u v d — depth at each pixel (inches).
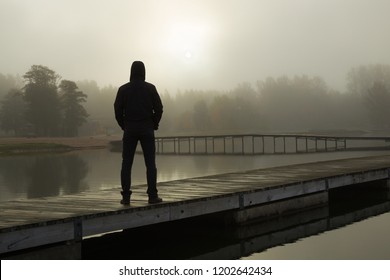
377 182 527.8
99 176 965.2
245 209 345.7
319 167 555.2
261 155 1766.7
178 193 333.1
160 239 314.7
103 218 246.8
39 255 222.1
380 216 387.5
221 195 321.7
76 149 2812.5
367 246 278.1
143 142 270.4
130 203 283.1
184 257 266.4
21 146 2551.7
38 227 217.6
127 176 277.6
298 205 401.4
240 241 305.1
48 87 3649.1
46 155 2087.8
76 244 234.2
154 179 278.4
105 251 281.6
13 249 207.8
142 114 263.3
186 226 351.9
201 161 1461.6
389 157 730.2
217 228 343.3
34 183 835.4
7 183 840.3
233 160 1485.0
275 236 317.4
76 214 240.5
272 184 382.9
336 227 343.9
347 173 461.7
